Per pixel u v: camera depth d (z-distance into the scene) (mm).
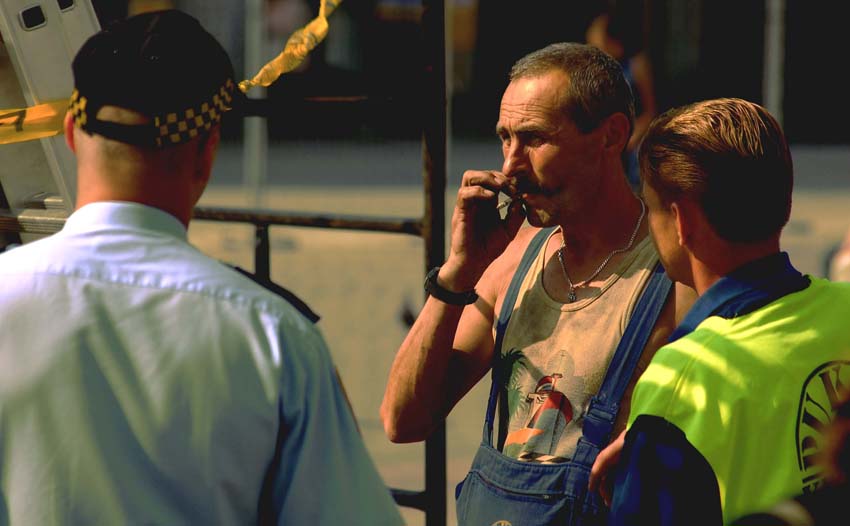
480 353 8727
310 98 9438
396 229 9648
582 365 7805
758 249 6406
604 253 8031
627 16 24391
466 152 71000
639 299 7785
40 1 8148
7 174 8773
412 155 66938
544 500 7664
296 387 5695
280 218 10141
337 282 33812
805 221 43531
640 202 8148
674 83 73500
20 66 8055
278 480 5789
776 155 6289
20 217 8617
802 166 65000
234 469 5621
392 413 8562
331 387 5852
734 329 6211
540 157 7848
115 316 5656
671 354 6184
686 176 6309
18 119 8062
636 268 7895
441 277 8211
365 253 38125
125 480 5531
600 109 7781
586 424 7668
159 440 5539
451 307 8227
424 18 9289
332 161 64312
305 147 69750
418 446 20078
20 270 5758
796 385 6059
